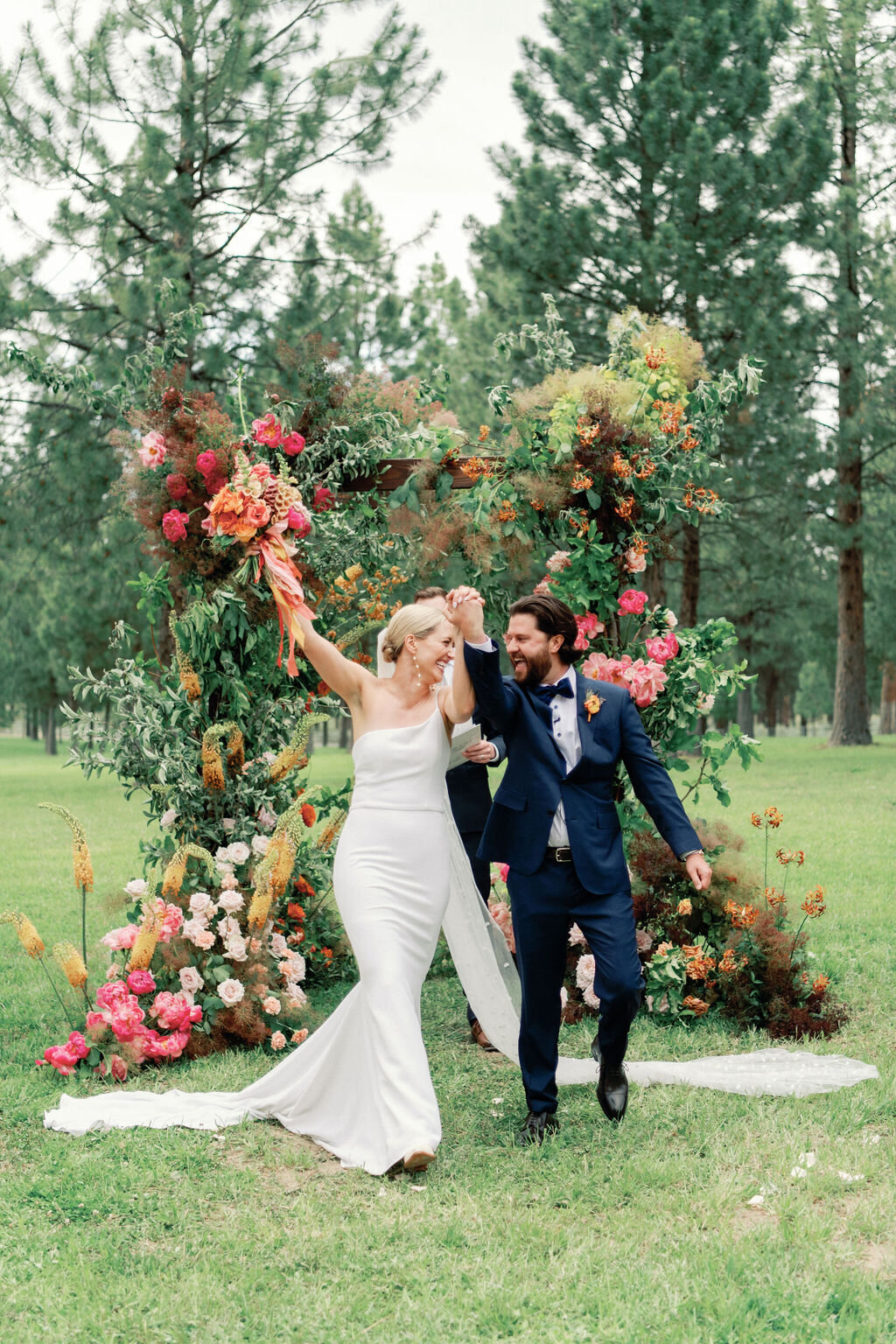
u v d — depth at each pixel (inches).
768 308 650.8
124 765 214.2
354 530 229.8
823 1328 102.7
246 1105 166.2
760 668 1536.7
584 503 217.3
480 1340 103.5
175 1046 189.0
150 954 194.2
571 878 153.6
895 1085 167.5
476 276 796.0
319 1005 222.1
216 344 561.9
